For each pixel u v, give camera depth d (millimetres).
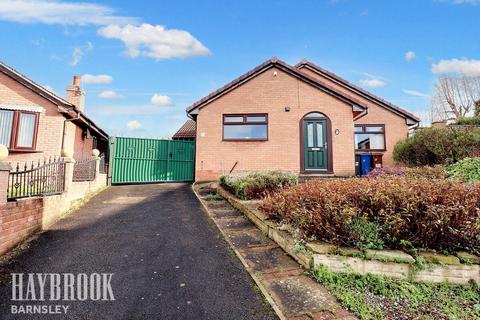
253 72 11453
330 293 2809
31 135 9203
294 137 11234
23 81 9211
